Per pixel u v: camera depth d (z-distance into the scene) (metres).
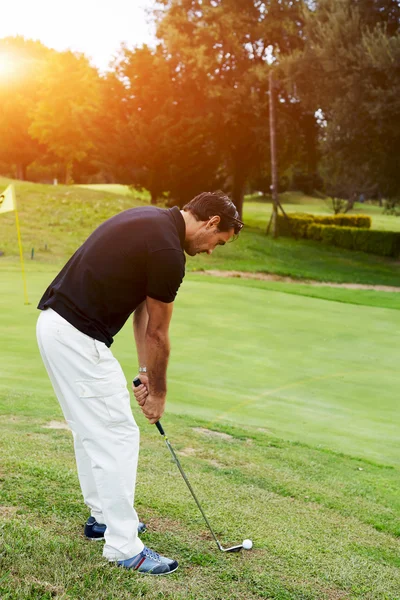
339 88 27.12
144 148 34.06
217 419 6.03
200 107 34.88
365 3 27.66
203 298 14.09
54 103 48.94
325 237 33.47
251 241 29.47
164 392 2.80
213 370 8.30
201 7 34.66
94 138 36.16
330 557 3.03
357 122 26.84
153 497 3.46
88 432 2.59
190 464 4.36
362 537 3.46
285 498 3.95
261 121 34.91
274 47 34.34
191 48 33.66
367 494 4.32
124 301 2.60
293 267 25.92
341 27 26.56
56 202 29.14
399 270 28.52
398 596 2.71
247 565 2.79
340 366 9.09
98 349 2.56
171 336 10.23
